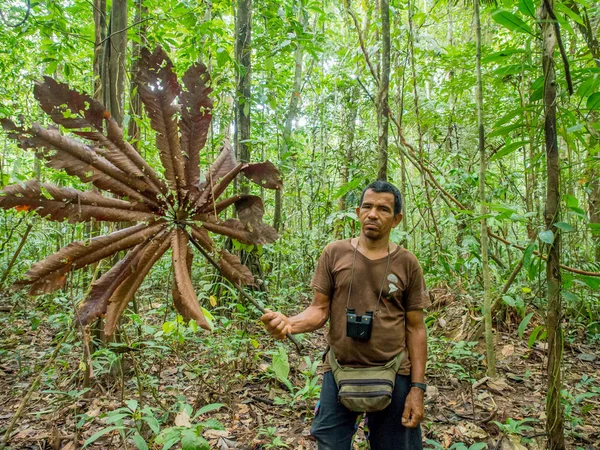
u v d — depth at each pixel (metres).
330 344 1.87
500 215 2.32
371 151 5.32
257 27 5.71
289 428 2.77
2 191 1.07
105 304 1.18
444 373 3.47
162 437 1.77
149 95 1.19
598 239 5.27
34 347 4.06
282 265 5.84
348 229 5.91
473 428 2.72
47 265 1.13
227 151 1.41
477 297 4.53
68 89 1.11
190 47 4.67
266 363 3.63
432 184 4.28
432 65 5.34
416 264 1.85
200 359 3.44
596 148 2.43
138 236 1.22
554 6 1.98
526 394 3.30
